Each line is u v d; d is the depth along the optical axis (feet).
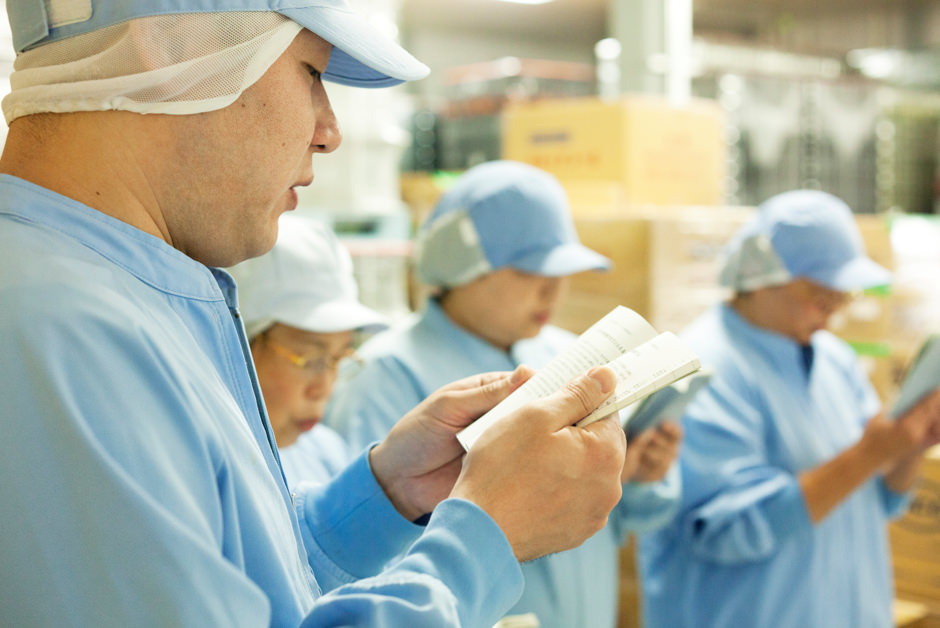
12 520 1.83
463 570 2.17
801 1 22.63
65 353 1.89
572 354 2.88
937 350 5.97
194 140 2.27
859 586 6.84
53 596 1.82
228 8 2.23
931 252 10.07
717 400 6.71
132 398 1.93
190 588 1.83
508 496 2.32
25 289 1.94
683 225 8.13
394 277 10.09
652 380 2.57
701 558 6.72
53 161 2.24
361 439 5.62
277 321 4.72
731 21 24.11
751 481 6.48
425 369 5.88
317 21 2.36
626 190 9.50
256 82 2.30
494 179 6.06
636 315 2.96
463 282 6.02
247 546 2.18
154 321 2.16
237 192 2.36
